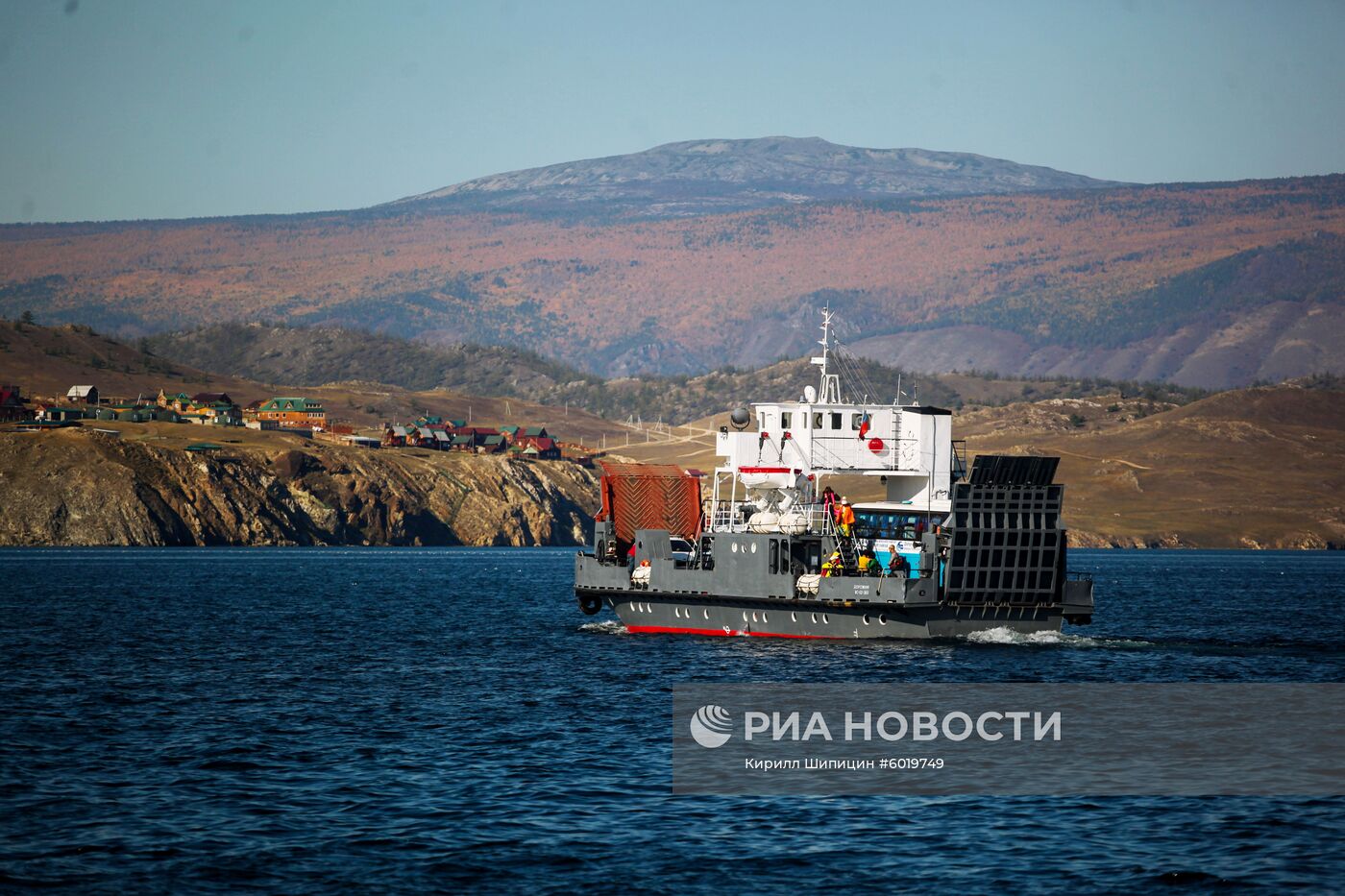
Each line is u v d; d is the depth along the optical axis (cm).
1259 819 12044
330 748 14575
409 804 12225
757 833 11469
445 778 13225
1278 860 10831
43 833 11262
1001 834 11525
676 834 11394
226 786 12862
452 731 15588
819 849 11031
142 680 19912
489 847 10956
